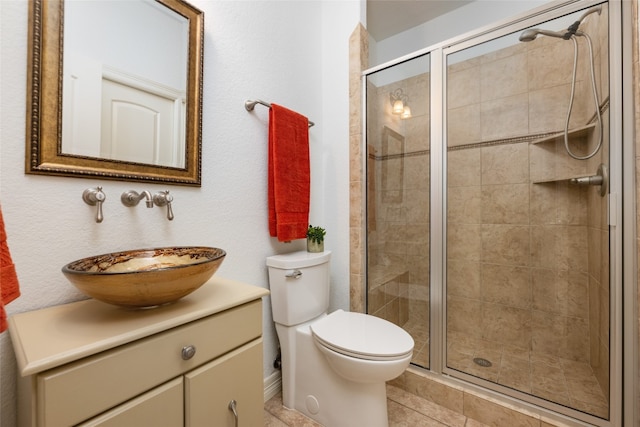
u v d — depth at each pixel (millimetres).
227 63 1206
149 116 950
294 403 1302
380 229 1833
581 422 1101
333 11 1766
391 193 1807
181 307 698
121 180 879
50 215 751
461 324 1900
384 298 1814
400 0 2090
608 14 1111
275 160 1327
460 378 1381
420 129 1688
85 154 809
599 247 1286
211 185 1144
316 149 1748
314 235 1521
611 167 1108
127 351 550
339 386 1145
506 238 1762
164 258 887
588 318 1521
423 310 1647
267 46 1401
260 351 830
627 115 1049
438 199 1590
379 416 1079
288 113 1408
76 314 667
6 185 686
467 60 1777
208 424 684
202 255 884
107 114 855
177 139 1023
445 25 2238
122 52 889
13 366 706
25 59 714
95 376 508
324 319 1296
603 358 1238
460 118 1841
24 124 712
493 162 1772
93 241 828
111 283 557
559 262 1613
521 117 1668
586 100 1378
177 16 1024
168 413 608
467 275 1882
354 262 1673
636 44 1001
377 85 1784
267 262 1332
